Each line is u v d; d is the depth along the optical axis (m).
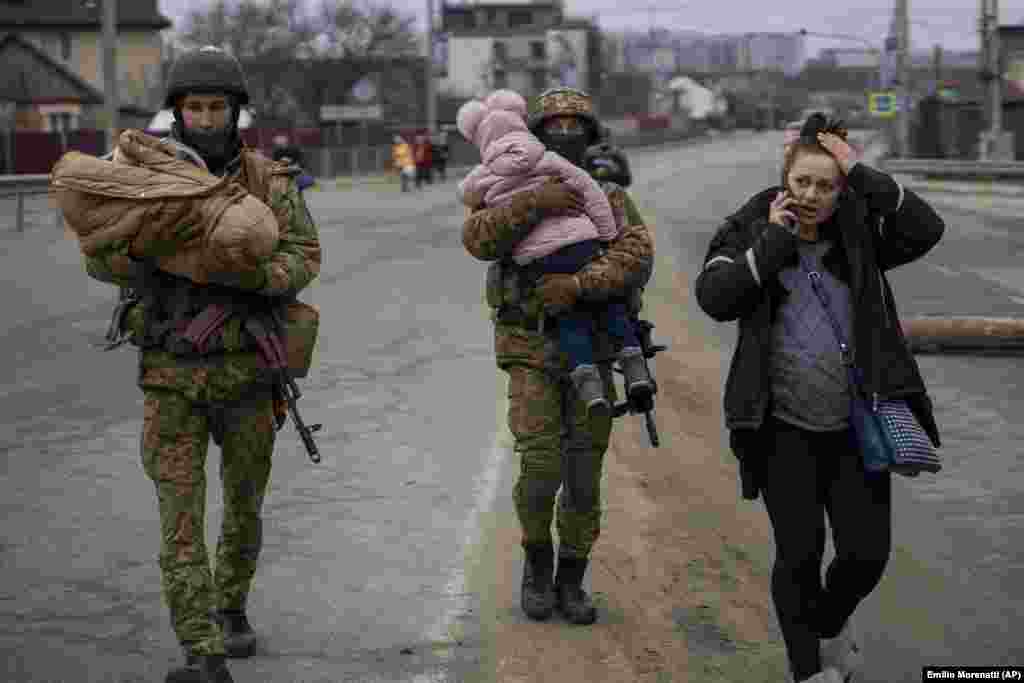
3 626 5.13
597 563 5.94
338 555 6.00
